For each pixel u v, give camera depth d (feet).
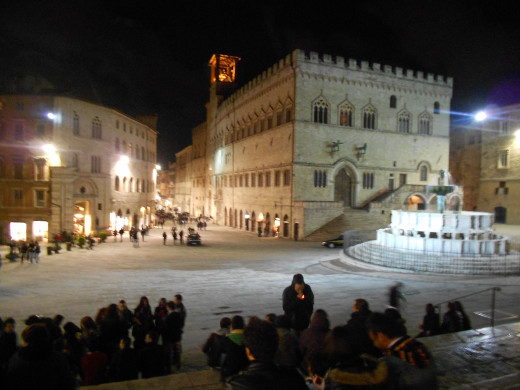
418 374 15.52
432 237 109.29
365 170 199.31
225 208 286.05
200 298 69.31
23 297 70.85
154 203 272.10
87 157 182.39
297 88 184.96
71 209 169.68
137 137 236.63
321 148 190.08
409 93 208.33
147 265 110.63
